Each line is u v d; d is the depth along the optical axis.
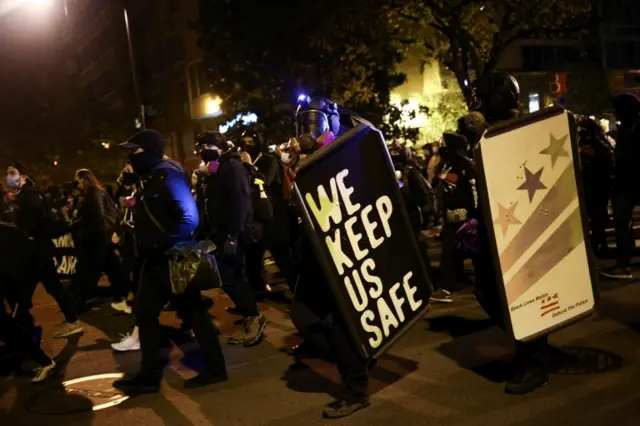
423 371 5.29
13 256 5.83
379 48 16.28
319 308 4.59
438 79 26.61
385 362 5.55
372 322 4.45
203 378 5.41
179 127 36.44
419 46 19.17
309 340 4.66
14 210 7.30
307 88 19.58
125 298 8.46
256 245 8.20
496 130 4.41
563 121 4.56
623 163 7.46
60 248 9.26
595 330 5.96
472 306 7.20
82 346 6.92
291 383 5.29
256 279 8.59
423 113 25.88
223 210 6.15
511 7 15.25
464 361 5.46
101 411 5.02
